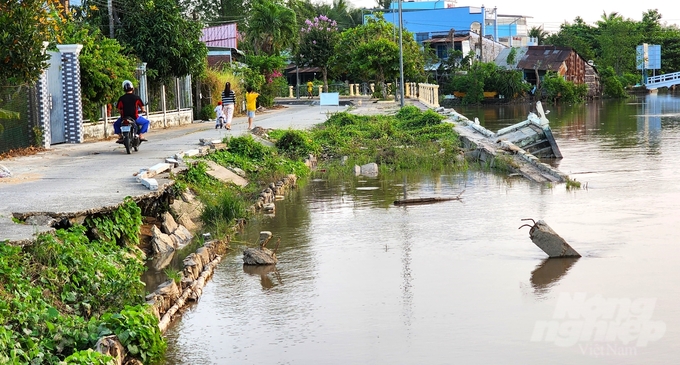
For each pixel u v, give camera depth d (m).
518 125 28.84
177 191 16.20
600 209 17.03
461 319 9.89
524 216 16.42
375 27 62.38
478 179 22.38
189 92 38.09
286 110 51.28
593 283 11.31
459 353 8.78
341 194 20.00
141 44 33.03
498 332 9.41
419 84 55.25
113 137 26.70
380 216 16.77
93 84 25.16
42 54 19.22
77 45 23.80
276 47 67.50
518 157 24.84
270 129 29.78
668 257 12.68
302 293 11.18
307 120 37.50
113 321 8.62
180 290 11.04
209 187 18.16
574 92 83.69
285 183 21.31
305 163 25.02
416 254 13.27
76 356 7.52
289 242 14.44
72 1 37.41
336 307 10.50
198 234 15.08
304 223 16.19
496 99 81.62
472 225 15.55
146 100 31.83
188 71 35.00
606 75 93.12
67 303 9.44
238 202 16.72
